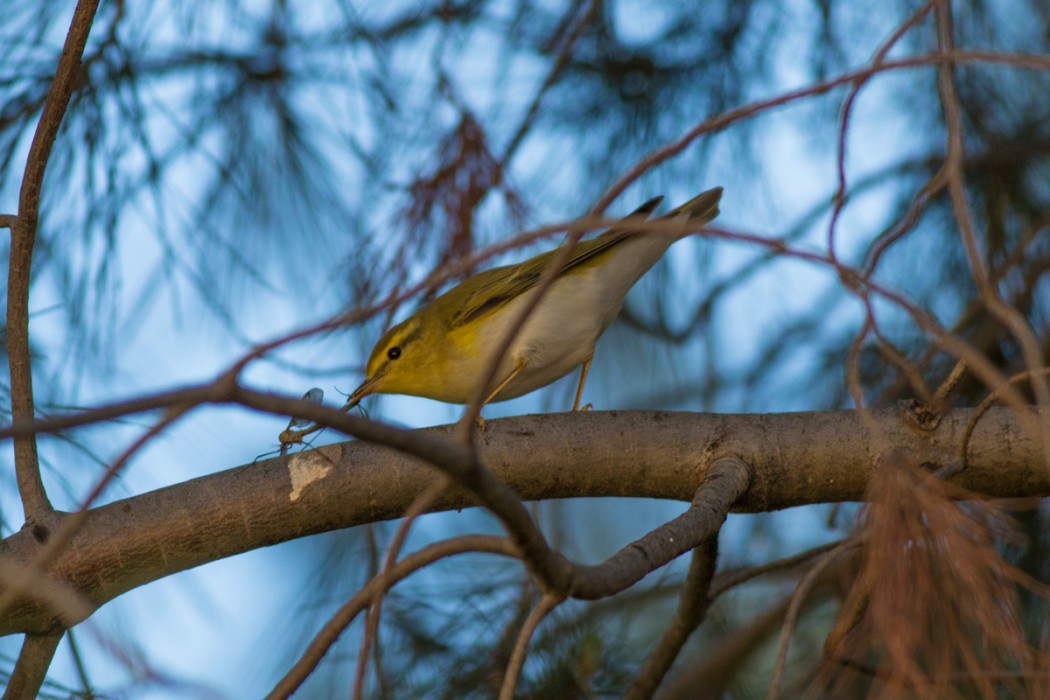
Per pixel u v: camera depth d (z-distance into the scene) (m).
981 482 7.11
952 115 5.24
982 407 5.61
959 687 5.30
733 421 7.48
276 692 4.68
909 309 4.53
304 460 7.27
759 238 4.51
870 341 11.29
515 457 7.39
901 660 4.61
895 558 4.83
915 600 4.73
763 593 10.82
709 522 5.96
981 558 4.79
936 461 7.07
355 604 4.67
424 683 9.08
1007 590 4.79
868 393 11.13
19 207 6.73
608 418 7.54
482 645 9.25
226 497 7.13
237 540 7.17
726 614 10.71
